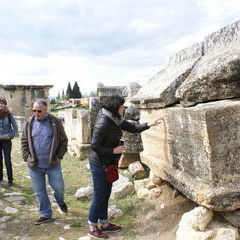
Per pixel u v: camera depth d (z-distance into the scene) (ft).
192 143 13.53
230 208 12.25
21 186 25.30
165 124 16.43
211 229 12.58
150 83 20.63
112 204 19.31
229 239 12.21
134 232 15.70
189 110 13.33
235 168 12.47
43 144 17.31
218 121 12.26
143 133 20.35
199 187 12.86
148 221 16.58
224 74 13.35
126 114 26.76
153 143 18.63
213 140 12.25
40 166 17.37
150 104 18.02
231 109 12.34
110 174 14.76
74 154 37.42
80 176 28.07
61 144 17.93
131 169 24.43
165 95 16.10
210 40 16.15
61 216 18.40
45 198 17.56
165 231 15.30
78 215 18.62
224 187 12.25
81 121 34.42
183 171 14.76
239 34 14.12
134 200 19.31
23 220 17.93
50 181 18.06
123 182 21.25
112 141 14.66
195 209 12.98
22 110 76.54
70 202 21.02
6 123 24.81
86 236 15.38
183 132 14.33
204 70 13.97
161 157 17.56
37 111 17.21
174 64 19.61
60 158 17.85
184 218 13.11
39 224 17.25
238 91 13.58
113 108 14.30
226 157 12.38
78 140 36.24
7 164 25.25
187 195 13.73
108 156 14.66
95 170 14.84
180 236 12.81
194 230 12.53
